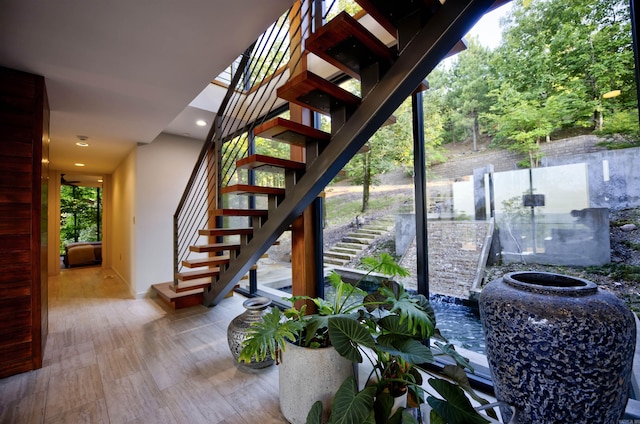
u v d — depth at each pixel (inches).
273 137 73.7
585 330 38.6
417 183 83.9
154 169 169.3
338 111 70.7
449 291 86.0
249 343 59.6
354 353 53.1
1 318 81.9
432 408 47.2
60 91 102.0
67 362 89.5
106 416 65.7
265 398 72.4
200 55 83.9
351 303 108.5
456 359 56.7
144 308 142.6
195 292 146.3
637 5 47.3
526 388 43.2
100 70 90.0
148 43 78.2
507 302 44.5
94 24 70.2
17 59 82.8
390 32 60.6
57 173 237.3
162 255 170.4
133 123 132.9
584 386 39.7
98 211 391.2
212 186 179.8
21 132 87.2
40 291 88.1
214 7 66.1
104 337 108.0
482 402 49.1
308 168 78.4
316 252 116.2
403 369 60.2
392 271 73.5
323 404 59.5
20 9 64.1
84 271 244.4
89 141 160.4
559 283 49.7
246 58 99.7
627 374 41.2
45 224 100.7
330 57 60.9
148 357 92.8
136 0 63.1
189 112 140.4
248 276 168.9
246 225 177.0
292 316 72.4
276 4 66.2
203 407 68.9
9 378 80.8
